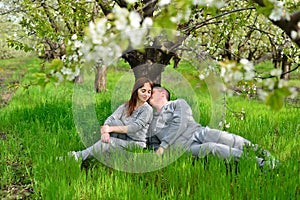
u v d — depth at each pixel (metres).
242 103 12.06
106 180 4.52
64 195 4.14
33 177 5.26
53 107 9.16
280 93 2.19
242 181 4.36
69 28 8.12
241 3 6.88
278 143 6.43
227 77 2.48
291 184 4.24
